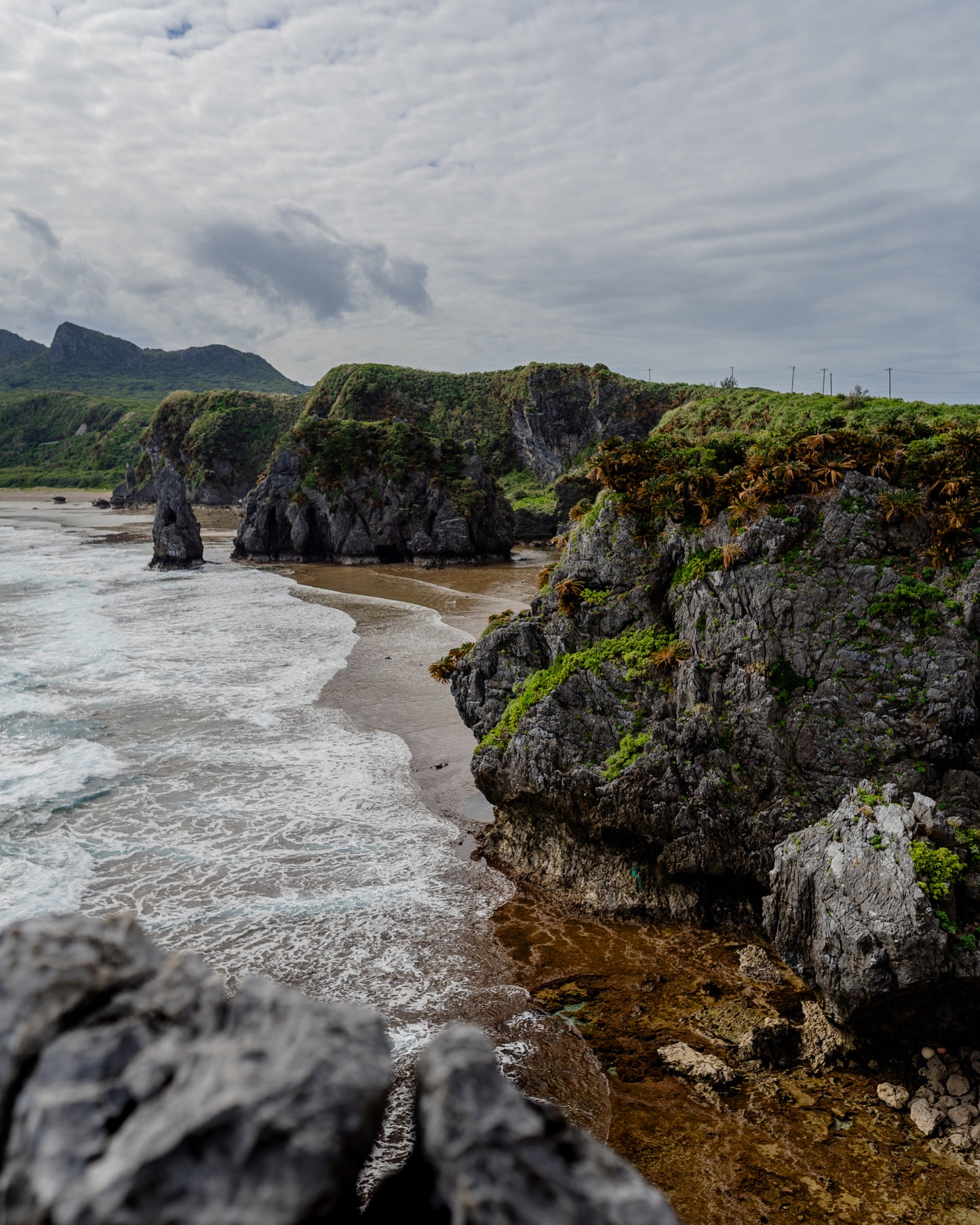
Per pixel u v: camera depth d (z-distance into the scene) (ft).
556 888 71.72
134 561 276.62
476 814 83.76
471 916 66.39
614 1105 46.70
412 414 526.98
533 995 56.54
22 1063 14.69
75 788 85.56
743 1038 51.85
